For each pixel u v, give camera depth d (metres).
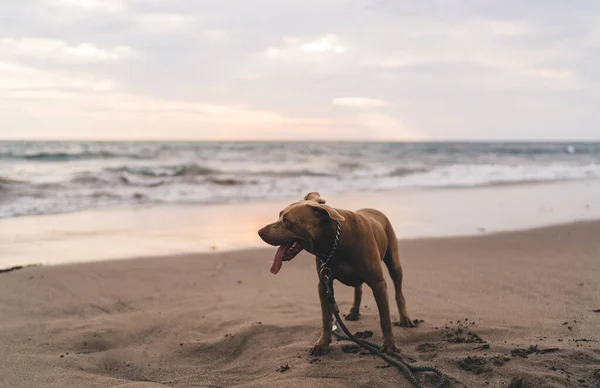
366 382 1.73
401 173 10.14
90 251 3.95
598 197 7.08
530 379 1.67
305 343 2.13
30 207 5.93
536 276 3.08
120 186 7.59
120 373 2.00
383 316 1.98
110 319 2.52
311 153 18.44
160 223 5.12
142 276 3.31
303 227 1.83
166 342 2.27
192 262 3.63
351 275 1.93
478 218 5.36
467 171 10.75
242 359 2.06
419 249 3.94
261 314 2.55
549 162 14.61
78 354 2.13
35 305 2.79
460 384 1.69
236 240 4.36
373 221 2.12
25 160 12.08
